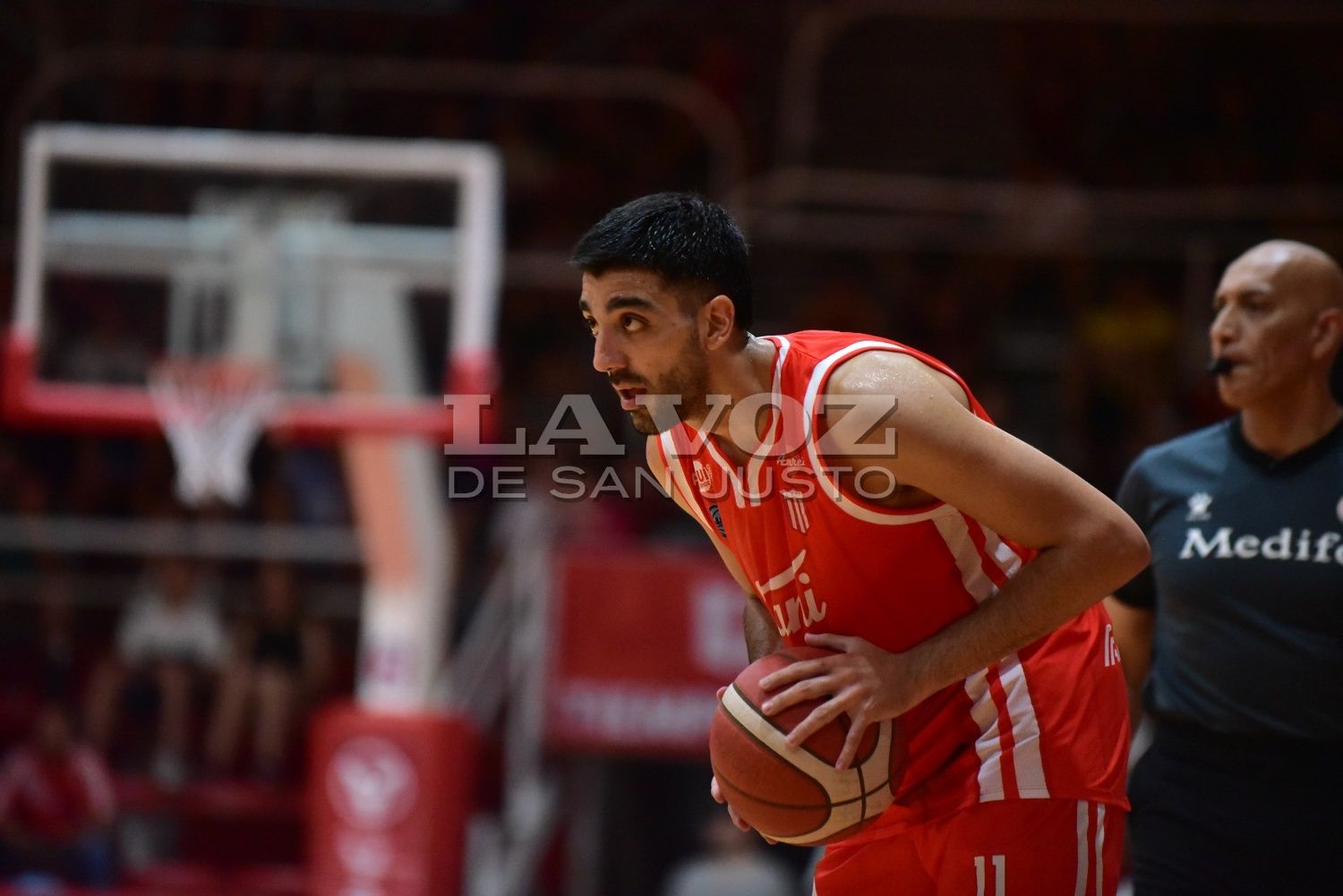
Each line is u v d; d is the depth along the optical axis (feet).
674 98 123.54
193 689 98.94
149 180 79.56
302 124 127.44
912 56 129.29
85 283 78.54
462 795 76.18
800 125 119.55
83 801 87.40
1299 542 34.35
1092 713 30.37
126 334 78.18
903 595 29.27
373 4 136.36
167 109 127.34
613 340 27.37
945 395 26.91
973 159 126.11
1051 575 26.96
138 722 96.48
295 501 99.96
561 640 84.74
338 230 78.33
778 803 28.22
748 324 28.09
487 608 90.58
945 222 115.03
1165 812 35.37
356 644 102.17
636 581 84.79
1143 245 111.65
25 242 78.59
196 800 92.73
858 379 27.04
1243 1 124.57
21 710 103.45
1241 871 34.14
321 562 102.63
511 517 93.86
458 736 75.87
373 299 77.25
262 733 95.09
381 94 128.57
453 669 89.56
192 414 76.23
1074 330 113.70
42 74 126.00
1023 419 111.04
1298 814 33.81
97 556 105.91
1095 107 127.54
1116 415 108.27
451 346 76.33
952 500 27.09
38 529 100.99
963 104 127.75
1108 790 30.09
